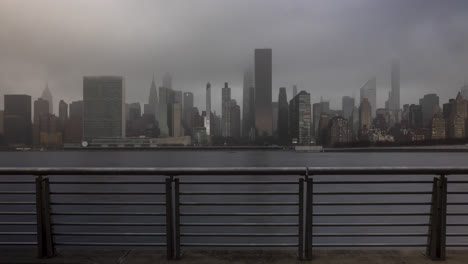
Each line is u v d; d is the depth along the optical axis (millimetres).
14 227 24234
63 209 31219
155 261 3758
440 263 3629
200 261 3750
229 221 26688
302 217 3760
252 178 47531
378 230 23172
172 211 3783
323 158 190375
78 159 183750
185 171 3623
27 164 137250
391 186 42750
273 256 3855
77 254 3938
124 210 30891
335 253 3926
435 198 3717
